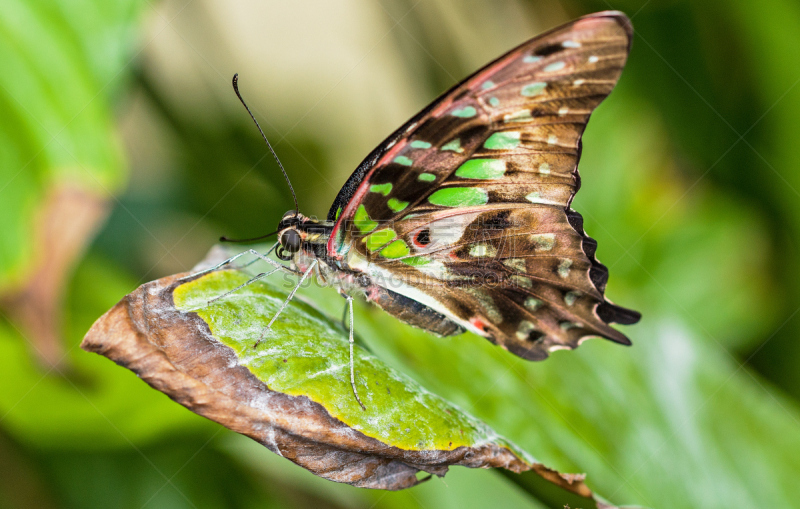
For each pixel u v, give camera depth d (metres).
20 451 0.66
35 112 0.64
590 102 0.64
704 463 0.66
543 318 0.66
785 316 0.69
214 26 0.71
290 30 0.77
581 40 0.63
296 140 0.73
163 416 0.65
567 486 0.63
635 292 0.69
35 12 0.64
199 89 0.71
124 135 0.71
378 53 0.79
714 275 0.70
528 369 0.66
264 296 0.65
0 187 0.64
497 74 0.64
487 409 0.65
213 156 0.71
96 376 0.65
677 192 0.71
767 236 0.70
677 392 0.67
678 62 0.70
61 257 0.64
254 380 0.62
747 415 0.67
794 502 0.66
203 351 0.62
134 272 0.70
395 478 0.63
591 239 0.65
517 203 0.65
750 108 0.70
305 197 0.72
